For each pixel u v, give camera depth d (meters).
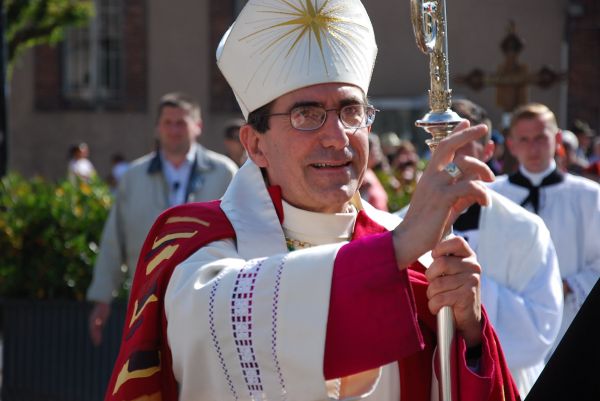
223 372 2.87
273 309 2.80
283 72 3.12
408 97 22.62
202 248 3.16
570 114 22.45
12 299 9.70
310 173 3.13
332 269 2.76
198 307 2.89
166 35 26.92
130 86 27.28
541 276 4.91
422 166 13.56
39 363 9.62
